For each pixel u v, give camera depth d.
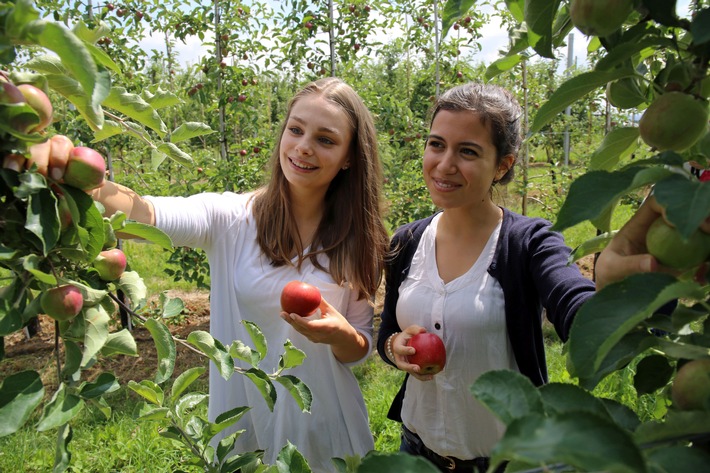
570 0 0.84
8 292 0.93
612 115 9.14
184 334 5.55
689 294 0.68
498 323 1.71
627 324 0.64
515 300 1.69
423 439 1.95
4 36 0.76
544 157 16.09
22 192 0.84
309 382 2.03
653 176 0.67
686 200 0.61
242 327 2.06
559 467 0.64
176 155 1.38
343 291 2.06
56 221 0.89
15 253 0.91
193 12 5.80
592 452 0.44
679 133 0.75
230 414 1.46
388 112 6.05
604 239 1.04
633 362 3.47
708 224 0.69
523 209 7.61
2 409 0.89
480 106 1.64
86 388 0.99
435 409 1.88
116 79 5.54
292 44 6.09
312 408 2.05
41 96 0.88
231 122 6.49
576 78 0.86
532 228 1.73
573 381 3.81
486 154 1.67
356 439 2.10
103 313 1.02
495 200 2.24
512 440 0.47
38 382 0.93
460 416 1.81
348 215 2.06
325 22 6.01
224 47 5.96
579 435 0.46
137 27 5.88
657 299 0.62
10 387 0.91
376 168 2.13
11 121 0.83
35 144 0.91
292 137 1.96
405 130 6.21
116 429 3.51
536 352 1.76
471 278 1.76
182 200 1.96
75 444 3.36
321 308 1.90
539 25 0.89
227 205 2.07
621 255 0.79
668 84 0.80
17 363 4.74
